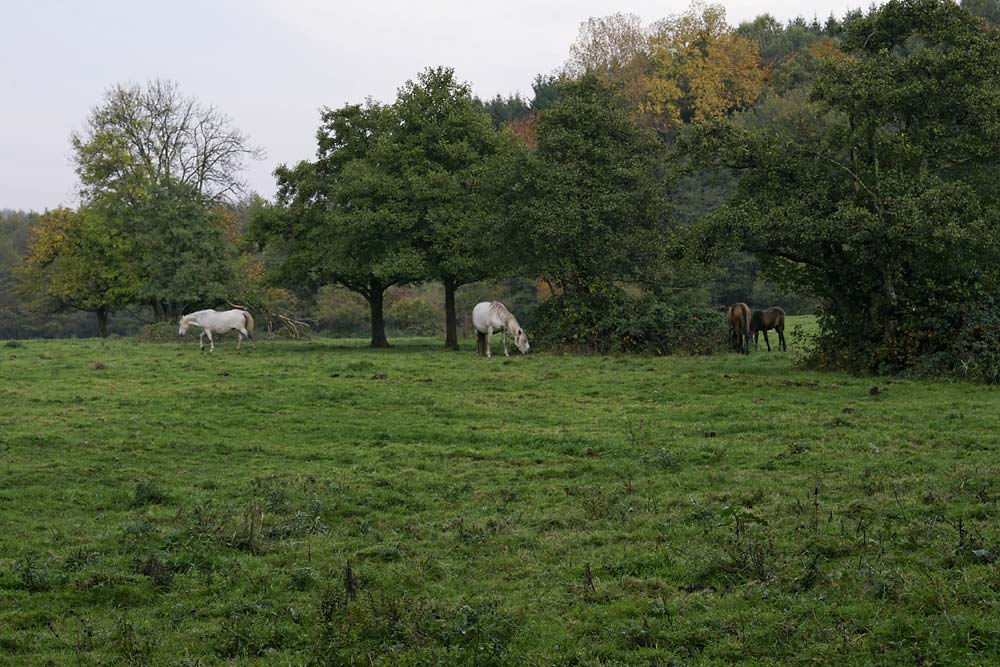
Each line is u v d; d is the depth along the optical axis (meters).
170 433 15.80
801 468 11.91
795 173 22.14
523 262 30.98
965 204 19.52
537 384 21.14
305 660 6.43
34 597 7.82
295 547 9.27
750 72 67.94
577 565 8.33
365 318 63.06
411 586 7.94
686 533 9.09
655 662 6.18
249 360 27.61
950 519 9.01
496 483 12.08
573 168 30.55
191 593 7.91
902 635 6.31
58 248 51.03
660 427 15.37
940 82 20.92
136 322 73.88
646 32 73.19
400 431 15.81
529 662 6.23
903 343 20.69
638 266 31.20
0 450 14.21
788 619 6.72
